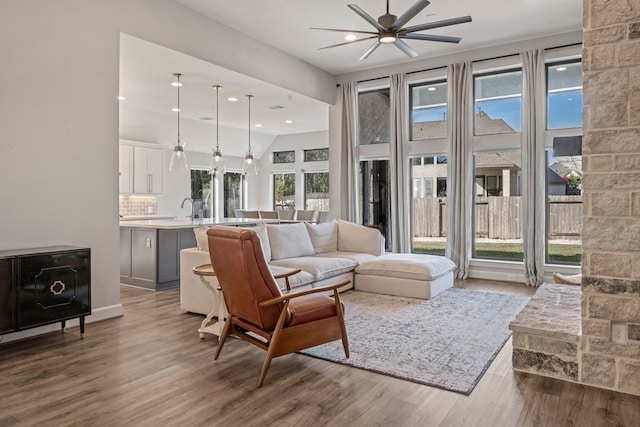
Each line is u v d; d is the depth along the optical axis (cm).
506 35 592
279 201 1174
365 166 784
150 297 516
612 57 259
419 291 501
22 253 332
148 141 889
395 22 400
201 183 1059
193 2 487
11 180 353
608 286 260
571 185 597
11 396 253
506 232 644
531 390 261
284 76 656
